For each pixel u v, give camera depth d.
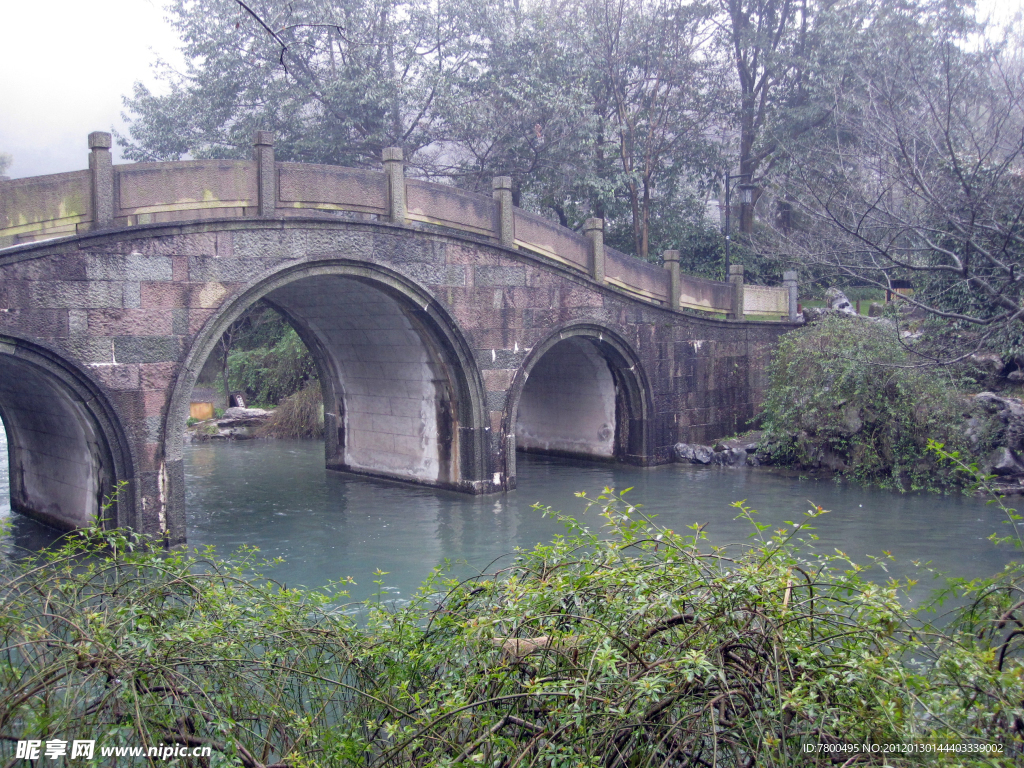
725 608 3.71
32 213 9.00
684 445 16.97
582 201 24.41
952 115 11.47
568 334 14.87
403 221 12.27
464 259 13.16
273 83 21.72
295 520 12.24
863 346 14.77
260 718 4.19
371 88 20.83
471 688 3.86
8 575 5.54
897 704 3.25
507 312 13.82
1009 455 13.15
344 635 4.75
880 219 12.46
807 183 12.77
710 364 17.70
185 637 4.04
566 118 20.86
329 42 21.30
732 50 24.47
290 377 24.77
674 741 3.38
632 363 16.08
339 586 8.90
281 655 4.51
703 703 3.47
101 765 3.59
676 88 24.27
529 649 3.88
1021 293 10.09
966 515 11.73
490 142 22.61
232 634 4.42
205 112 23.00
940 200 9.85
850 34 19.78
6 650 3.95
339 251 11.54
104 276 9.48
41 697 3.68
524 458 18.48
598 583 4.13
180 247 10.09
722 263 23.89
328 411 16.81
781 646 3.47
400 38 21.33
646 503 12.91
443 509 12.84
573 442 18.12
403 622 4.74
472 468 13.67
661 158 25.14
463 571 9.52
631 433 16.69
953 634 4.08
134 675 3.75
